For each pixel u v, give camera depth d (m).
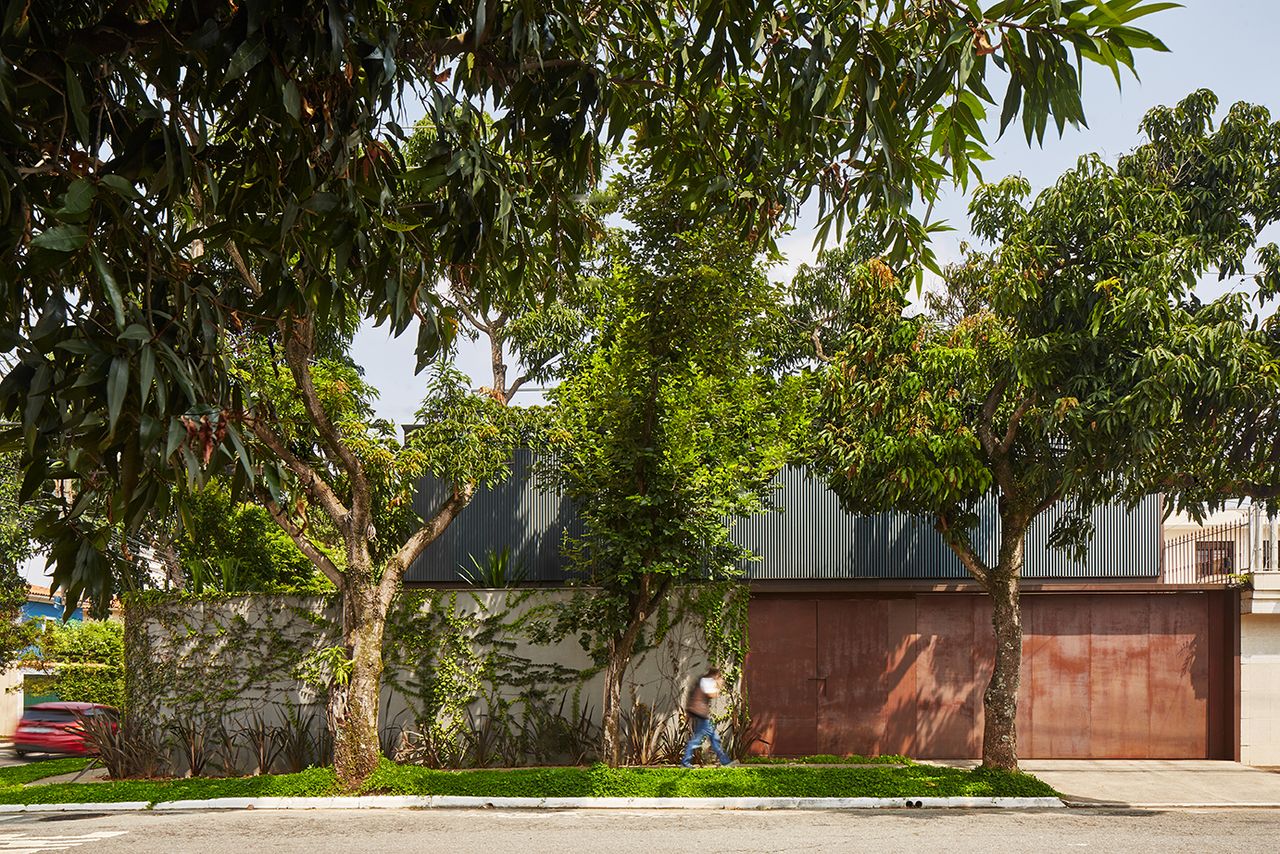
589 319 20.75
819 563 19.62
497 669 16.94
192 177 3.57
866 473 14.77
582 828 11.66
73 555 3.12
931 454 14.13
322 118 3.64
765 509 17.62
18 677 30.47
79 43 3.05
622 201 14.33
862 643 18.30
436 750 16.53
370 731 14.49
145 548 18.53
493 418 15.38
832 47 4.14
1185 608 18.30
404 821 12.34
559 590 17.05
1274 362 13.88
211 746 16.75
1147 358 12.67
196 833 11.47
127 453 2.78
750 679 18.27
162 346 2.76
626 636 15.61
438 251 4.43
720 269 14.07
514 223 4.48
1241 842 10.77
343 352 17.59
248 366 13.49
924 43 4.19
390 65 3.57
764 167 5.32
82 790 14.62
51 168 3.05
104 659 26.06
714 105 5.34
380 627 14.80
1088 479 13.56
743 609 16.78
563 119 4.68
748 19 4.02
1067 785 15.12
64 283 3.24
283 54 3.29
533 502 20.12
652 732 16.27
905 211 4.91
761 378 16.72
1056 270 13.70
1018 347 13.53
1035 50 3.67
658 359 14.65
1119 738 18.14
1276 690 17.69
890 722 18.14
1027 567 19.27
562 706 16.81
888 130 4.10
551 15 4.49
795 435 16.45
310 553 14.80
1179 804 13.67
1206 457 15.80
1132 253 13.18
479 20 3.84
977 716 18.12
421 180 4.06
